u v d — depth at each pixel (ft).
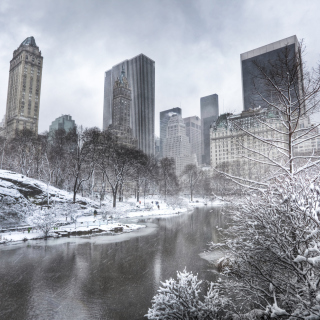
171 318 18.31
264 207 19.88
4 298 33.37
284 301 19.35
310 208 17.93
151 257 54.75
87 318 28.30
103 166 170.40
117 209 131.85
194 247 64.64
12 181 129.29
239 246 20.48
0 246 64.18
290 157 25.02
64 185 193.06
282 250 17.84
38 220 77.20
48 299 33.22
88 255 56.08
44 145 190.19
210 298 20.76
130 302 32.40
